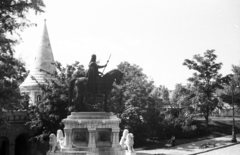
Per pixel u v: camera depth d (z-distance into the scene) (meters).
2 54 20.47
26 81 51.94
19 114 41.12
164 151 36.09
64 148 22.61
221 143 41.69
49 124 37.44
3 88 20.64
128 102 40.53
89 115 23.28
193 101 50.94
